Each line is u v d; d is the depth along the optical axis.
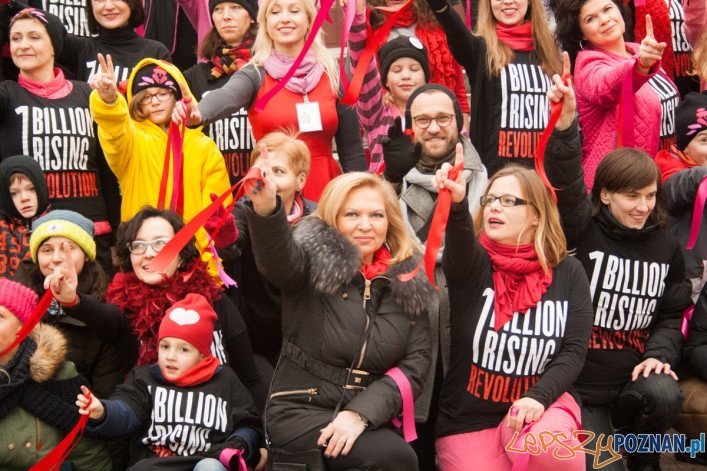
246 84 8.99
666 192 8.95
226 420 7.42
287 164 8.35
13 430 7.09
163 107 8.97
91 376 7.84
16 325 7.12
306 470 6.82
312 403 7.04
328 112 9.17
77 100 9.34
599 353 8.20
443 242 8.11
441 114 8.28
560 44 9.94
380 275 7.22
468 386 7.55
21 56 9.19
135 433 7.39
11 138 9.08
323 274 7.01
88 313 7.55
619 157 8.14
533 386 7.42
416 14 10.30
